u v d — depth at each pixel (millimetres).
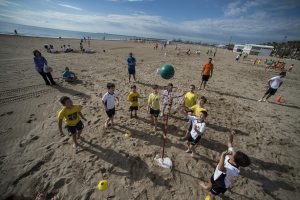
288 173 4074
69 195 3088
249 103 8438
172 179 3574
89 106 6406
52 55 15906
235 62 27594
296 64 36312
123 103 6945
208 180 3639
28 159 3787
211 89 10109
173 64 17797
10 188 3143
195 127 3766
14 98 6551
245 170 4059
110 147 4348
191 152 4438
